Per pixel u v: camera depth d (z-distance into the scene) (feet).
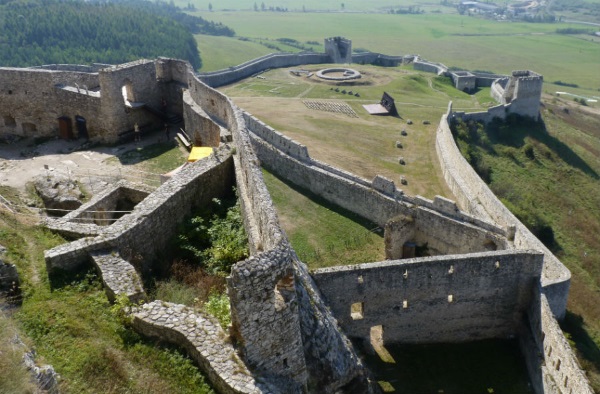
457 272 79.10
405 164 143.13
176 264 66.59
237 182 81.10
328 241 103.60
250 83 231.30
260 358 47.62
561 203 165.89
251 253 62.80
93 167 116.37
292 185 124.26
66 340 48.03
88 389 43.93
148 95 138.10
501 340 86.33
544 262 89.35
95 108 128.77
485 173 165.99
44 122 134.92
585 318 99.25
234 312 45.68
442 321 82.84
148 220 66.90
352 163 139.64
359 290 76.59
